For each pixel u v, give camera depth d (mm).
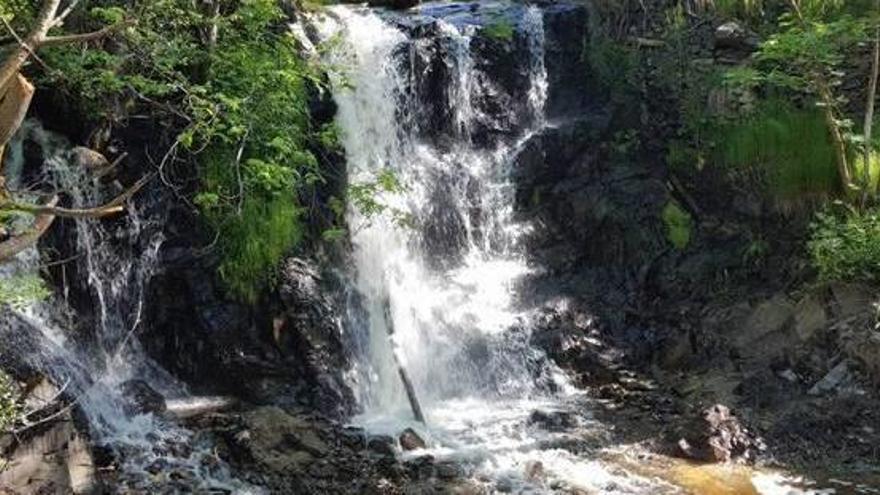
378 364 10695
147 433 8633
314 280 10602
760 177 12180
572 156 13281
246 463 8336
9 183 9062
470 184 12852
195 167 10234
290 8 12047
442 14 14500
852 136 11062
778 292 11344
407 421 9828
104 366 9438
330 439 9000
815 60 10906
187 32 10234
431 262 12219
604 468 8672
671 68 13539
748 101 12625
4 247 5371
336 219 11250
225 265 10047
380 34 12781
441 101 13109
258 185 10273
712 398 10211
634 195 12781
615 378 10992
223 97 9164
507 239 12781
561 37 14258
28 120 9625
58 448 7551
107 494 7598
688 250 12320
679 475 8508
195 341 9875
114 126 9969
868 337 10016
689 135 13062
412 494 8031
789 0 11852
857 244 10617
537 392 10812
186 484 7906
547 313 11750
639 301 12070
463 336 11242
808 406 9758
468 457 8875
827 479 8430
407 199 12180
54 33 9156
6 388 7488
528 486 8266
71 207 9367
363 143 12094
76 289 9414
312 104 11508
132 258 9844
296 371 9992
